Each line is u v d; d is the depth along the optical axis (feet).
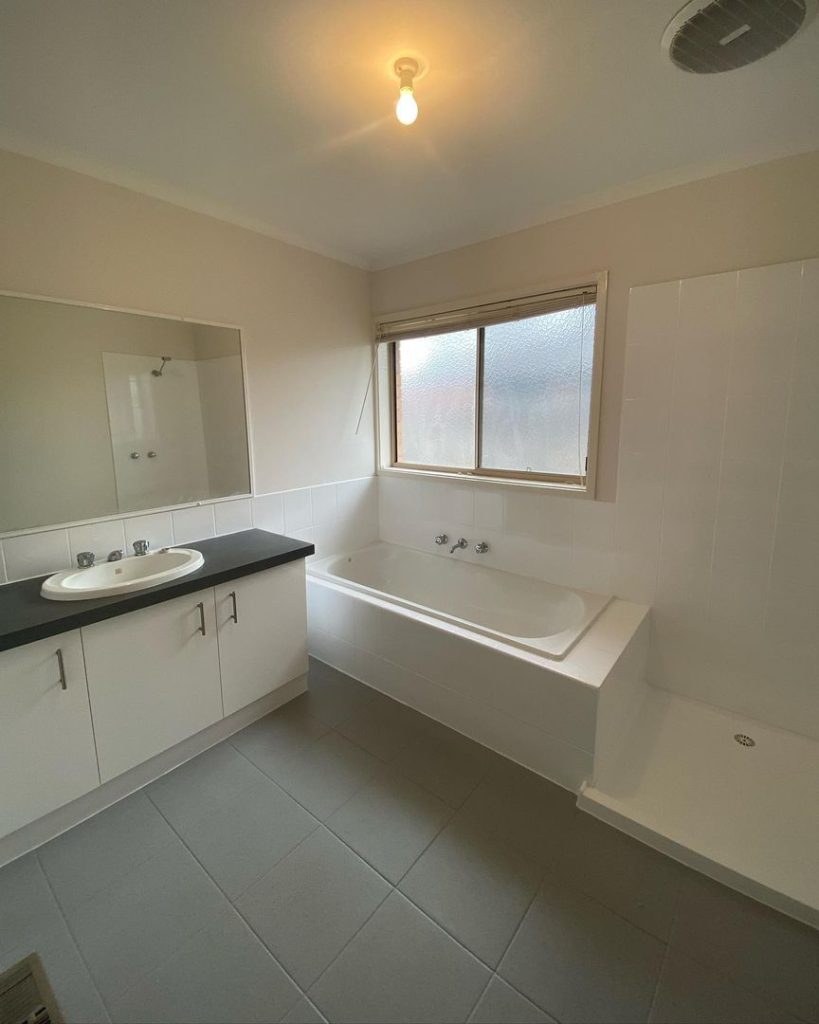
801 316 6.03
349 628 8.41
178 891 4.76
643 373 7.23
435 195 7.29
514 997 3.88
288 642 7.59
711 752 6.51
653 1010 3.79
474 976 4.03
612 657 6.25
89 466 6.68
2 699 4.81
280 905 4.62
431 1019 3.75
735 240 6.35
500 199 7.46
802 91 4.93
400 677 7.76
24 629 4.80
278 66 4.53
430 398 10.40
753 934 4.36
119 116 5.29
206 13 3.87
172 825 5.53
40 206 5.95
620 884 4.83
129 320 6.86
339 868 4.99
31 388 6.08
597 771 5.92
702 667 7.46
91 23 3.94
